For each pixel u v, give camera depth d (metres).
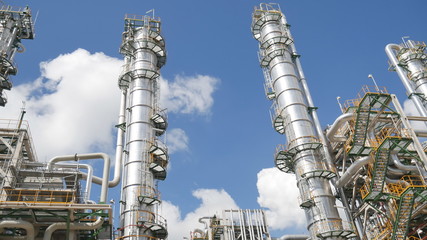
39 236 30.47
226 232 48.53
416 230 34.22
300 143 40.84
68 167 33.34
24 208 27.08
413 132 32.88
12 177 29.27
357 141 35.66
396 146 33.34
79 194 32.47
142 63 45.78
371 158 35.16
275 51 48.28
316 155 40.59
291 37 51.28
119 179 41.47
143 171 37.94
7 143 32.03
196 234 52.31
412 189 30.28
